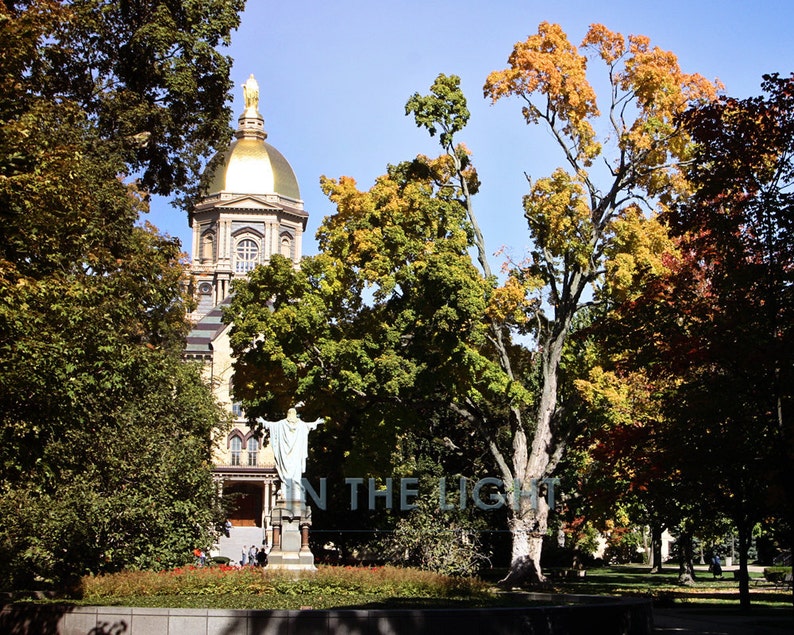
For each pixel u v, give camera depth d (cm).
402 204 4062
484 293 3875
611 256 3997
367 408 4109
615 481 3078
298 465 3038
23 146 1973
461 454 4903
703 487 2412
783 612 2964
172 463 3297
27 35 2078
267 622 1969
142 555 3047
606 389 3769
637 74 4044
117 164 3425
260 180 12081
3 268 1842
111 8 3544
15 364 1841
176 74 3562
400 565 3922
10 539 2906
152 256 3428
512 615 2022
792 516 1981
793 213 1962
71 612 2064
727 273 2080
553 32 4156
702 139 2119
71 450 2742
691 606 3228
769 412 2147
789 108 2031
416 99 4200
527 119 4184
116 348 2370
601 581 4988
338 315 4200
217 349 8844
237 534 8225
